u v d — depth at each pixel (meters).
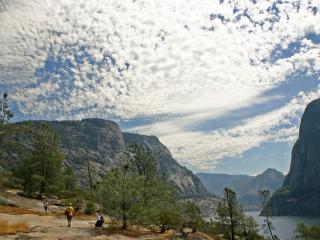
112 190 36.62
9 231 27.31
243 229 72.19
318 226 67.81
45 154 69.88
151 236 34.25
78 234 29.47
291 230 137.38
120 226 37.50
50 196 69.50
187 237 41.31
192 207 55.12
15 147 56.41
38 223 33.59
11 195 53.94
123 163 39.69
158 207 42.41
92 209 54.44
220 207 70.88
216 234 71.44
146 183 43.38
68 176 82.06
